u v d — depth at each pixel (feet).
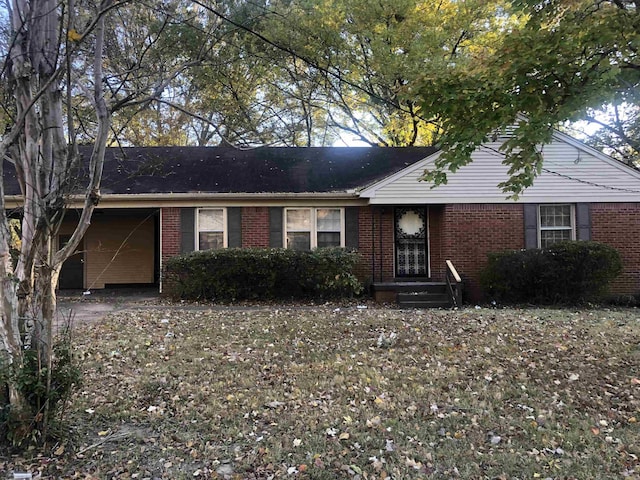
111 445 13.44
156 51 32.73
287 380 19.16
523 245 44.73
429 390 17.92
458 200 44.62
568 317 32.48
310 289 43.14
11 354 12.03
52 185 12.80
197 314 34.22
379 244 46.52
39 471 11.78
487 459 12.66
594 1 23.25
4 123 13.73
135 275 56.75
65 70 12.19
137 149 53.83
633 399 16.96
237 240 46.09
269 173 49.44
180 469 12.18
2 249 11.98
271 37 58.95
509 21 61.67
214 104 59.06
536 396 17.40
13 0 12.19
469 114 24.34
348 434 14.08
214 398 17.17
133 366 21.02
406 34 63.41
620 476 11.78
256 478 11.76
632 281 44.45
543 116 22.59
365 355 22.65
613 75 19.92
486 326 28.73
